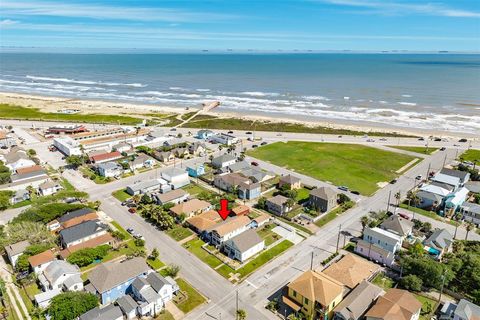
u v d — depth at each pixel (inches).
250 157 5428.2
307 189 4303.6
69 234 3034.0
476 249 2957.7
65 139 5782.5
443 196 3759.8
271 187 4333.2
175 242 3144.7
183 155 5369.1
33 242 2952.8
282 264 2844.5
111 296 2417.6
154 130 6648.6
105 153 5147.6
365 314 2175.2
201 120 7849.4
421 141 6264.8
